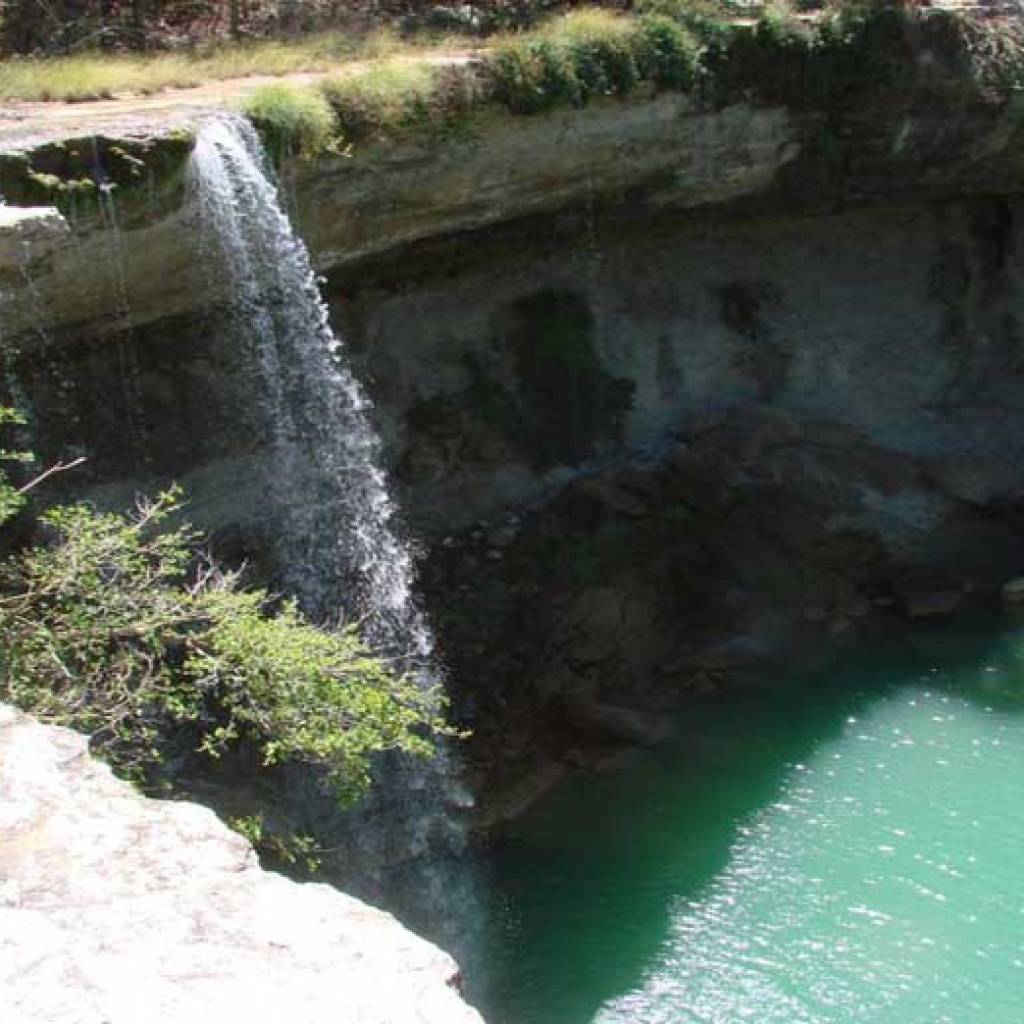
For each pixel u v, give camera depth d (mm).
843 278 26547
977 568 23641
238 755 15773
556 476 23703
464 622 20266
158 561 16125
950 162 24375
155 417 16797
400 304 22125
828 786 18312
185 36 22375
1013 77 23109
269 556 18391
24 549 13359
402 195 18344
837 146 23188
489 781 18438
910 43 22312
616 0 23109
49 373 15430
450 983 4961
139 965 4832
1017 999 14484
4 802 5652
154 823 5609
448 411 22641
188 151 14055
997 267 26891
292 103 15781
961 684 20641
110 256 14125
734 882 16625
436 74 17734
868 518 23547
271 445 17953
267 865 15406
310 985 4805
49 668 11141
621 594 21172
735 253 25656
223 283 15820
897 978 14875
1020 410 26797
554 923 16156
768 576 22453
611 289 24594
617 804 18219
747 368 26000
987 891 16156
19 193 12711
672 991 14945
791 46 21453
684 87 20641
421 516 22094
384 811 17281
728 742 19406
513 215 20750
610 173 21234
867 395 26609
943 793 18062
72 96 16438
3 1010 4598
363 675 12430
